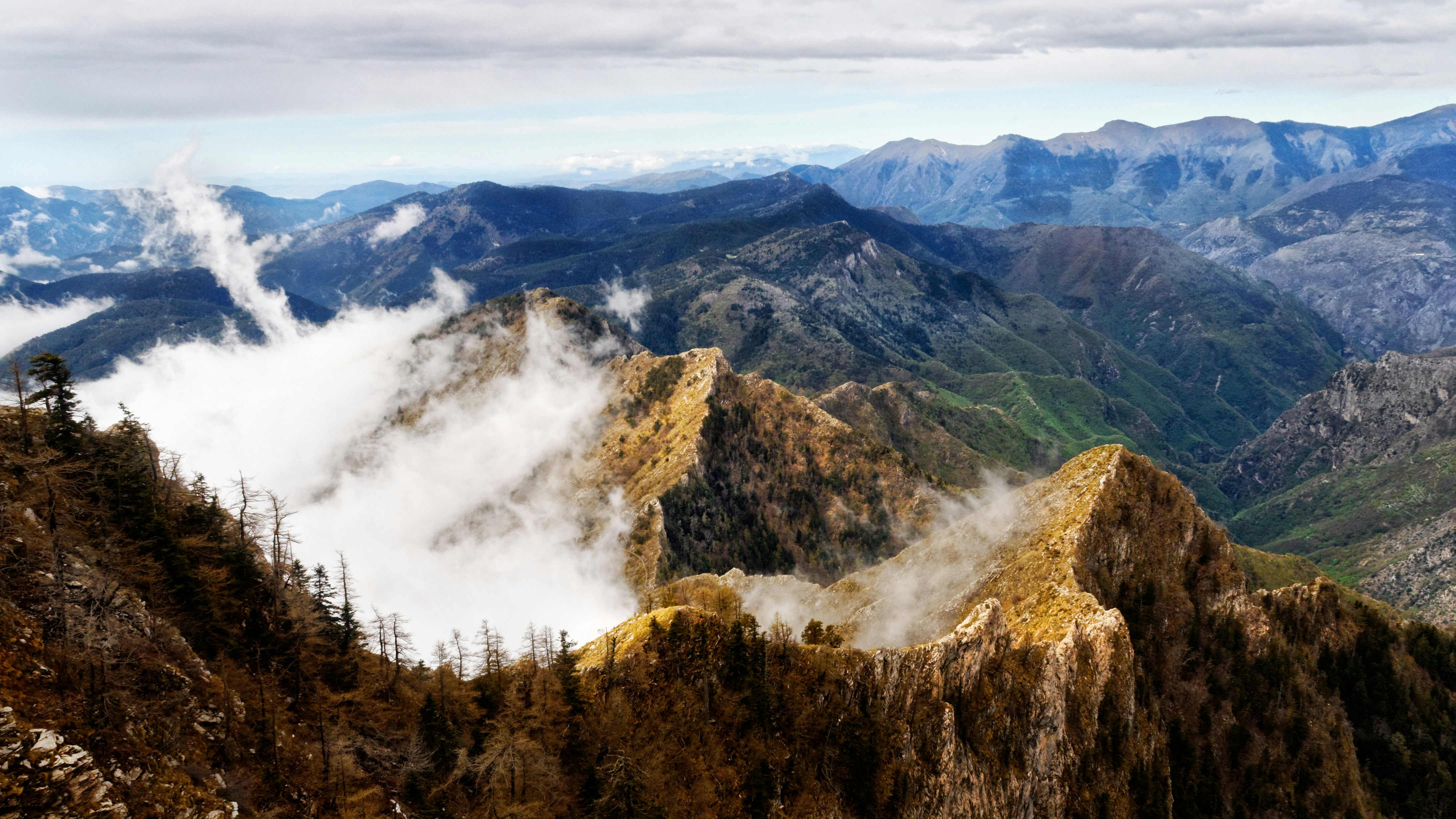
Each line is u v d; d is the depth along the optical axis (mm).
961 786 87875
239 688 59469
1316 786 125875
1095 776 101312
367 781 61906
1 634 45062
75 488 62562
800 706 84875
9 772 40188
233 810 49188
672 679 81750
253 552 77812
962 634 96188
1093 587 123125
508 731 71938
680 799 72312
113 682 48219
